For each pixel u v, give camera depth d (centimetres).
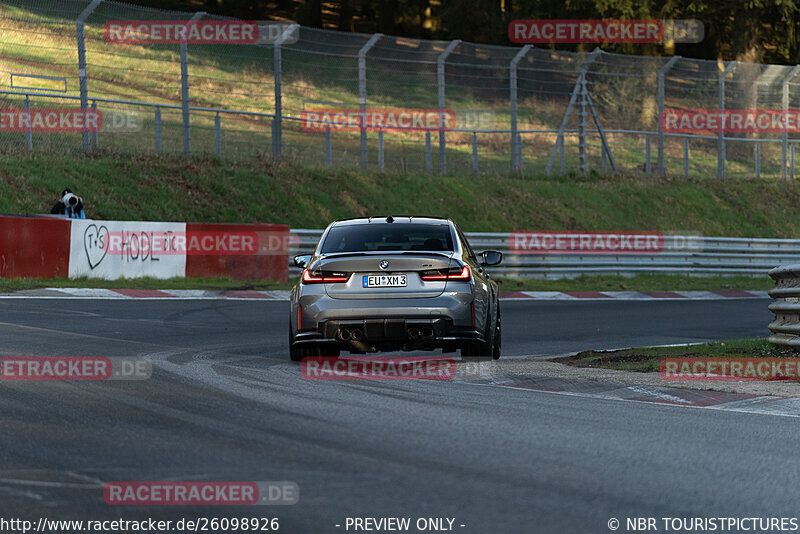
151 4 16400
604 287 7338
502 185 9438
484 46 9488
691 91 10738
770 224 10600
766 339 3572
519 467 1581
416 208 8675
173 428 1859
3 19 7650
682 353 3347
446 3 16250
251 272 6562
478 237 7425
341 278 2798
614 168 10412
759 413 2191
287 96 10044
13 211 6550
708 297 7000
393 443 1747
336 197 8419
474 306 2819
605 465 1612
